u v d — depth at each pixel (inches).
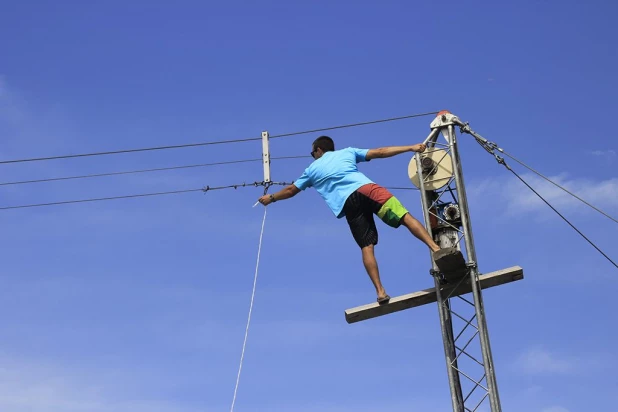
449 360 390.6
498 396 379.9
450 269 395.9
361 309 400.8
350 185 401.1
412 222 395.5
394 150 407.5
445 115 435.5
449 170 427.5
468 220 411.2
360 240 400.2
